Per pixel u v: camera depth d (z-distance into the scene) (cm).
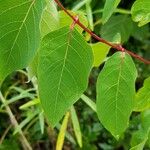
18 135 68
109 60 22
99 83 22
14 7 17
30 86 66
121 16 57
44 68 19
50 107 20
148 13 23
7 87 66
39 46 19
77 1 58
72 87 20
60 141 43
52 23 20
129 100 22
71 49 19
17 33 17
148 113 31
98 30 60
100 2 60
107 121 22
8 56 17
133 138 32
